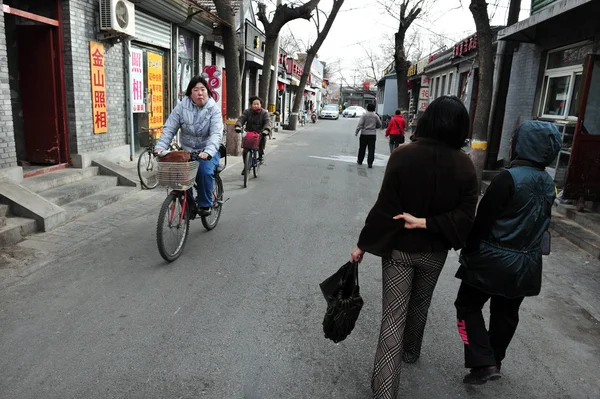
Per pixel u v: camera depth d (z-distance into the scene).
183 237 4.81
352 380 2.84
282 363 2.97
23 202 5.32
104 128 8.27
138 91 9.91
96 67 7.88
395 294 2.49
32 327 3.27
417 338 2.93
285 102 31.25
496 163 10.30
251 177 9.55
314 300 3.91
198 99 4.90
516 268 2.49
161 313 3.54
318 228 6.05
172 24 11.23
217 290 4.00
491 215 2.50
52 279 4.07
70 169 7.32
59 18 7.05
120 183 7.59
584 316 3.88
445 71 21.12
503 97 9.75
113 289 3.93
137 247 4.97
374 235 2.45
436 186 2.36
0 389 2.59
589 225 6.05
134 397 2.57
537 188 2.48
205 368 2.87
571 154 6.30
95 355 2.95
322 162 12.48
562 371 3.06
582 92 6.11
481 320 2.73
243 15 17.08
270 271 4.50
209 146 4.84
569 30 8.37
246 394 2.65
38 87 7.14
